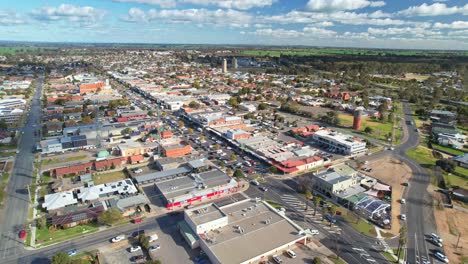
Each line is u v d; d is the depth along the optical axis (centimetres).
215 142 15988
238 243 7575
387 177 12206
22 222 8925
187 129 17962
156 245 7938
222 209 9056
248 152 14475
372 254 7819
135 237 8338
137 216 9288
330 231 8738
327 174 11381
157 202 10112
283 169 12350
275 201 10338
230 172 12338
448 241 8375
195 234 8006
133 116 19462
